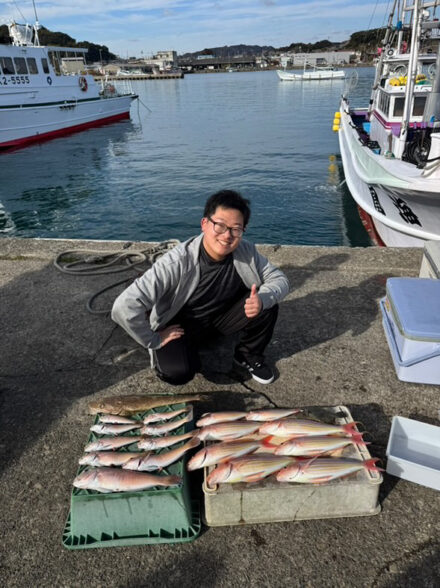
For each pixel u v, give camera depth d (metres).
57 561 1.71
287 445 1.88
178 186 15.15
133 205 13.46
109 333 3.28
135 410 2.32
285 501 1.77
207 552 1.71
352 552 1.70
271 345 3.08
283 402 2.52
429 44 8.45
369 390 2.61
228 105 42.72
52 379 2.80
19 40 22.55
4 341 3.23
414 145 6.83
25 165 19.38
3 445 2.29
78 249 4.59
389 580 1.60
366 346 3.03
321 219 11.33
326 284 3.90
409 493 1.94
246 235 10.55
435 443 2.14
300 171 16.12
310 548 1.72
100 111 29.44
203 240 2.25
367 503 1.81
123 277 4.13
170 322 2.51
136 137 25.83
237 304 2.51
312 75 76.50
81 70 28.97
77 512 1.74
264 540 1.75
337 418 2.16
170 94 62.59
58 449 2.26
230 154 19.84
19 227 11.99
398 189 6.03
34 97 22.88
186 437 2.00
